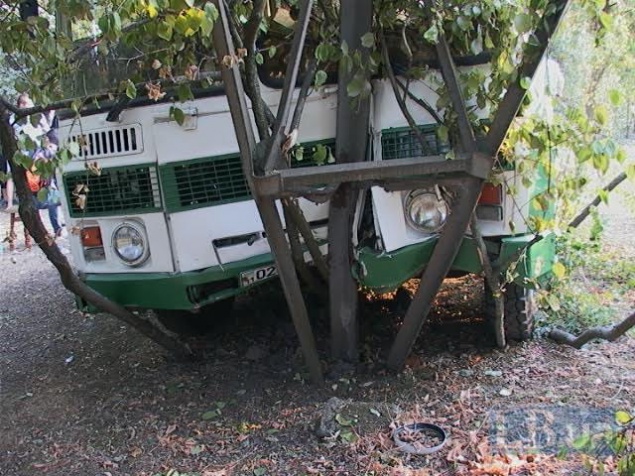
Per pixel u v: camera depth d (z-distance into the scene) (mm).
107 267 4270
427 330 4832
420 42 3865
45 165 3547
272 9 3832
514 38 3324
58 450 3814
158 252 4074
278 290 5570
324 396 4000
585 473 2975
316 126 4012
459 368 4195
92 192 4195
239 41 3396
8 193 9664
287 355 4672
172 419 4012
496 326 4234
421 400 3842
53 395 4602
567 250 5004
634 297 5164
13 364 5395
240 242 4090
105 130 4066
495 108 3562
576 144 3449
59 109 3904
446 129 3568
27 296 7367
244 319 5418
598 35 3475
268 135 3475
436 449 3322
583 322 4656
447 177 3334
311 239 3896
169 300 4098
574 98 4555
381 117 3926
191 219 3992
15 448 3902
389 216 3891
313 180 3254
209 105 3920
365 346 4465
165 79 3732
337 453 3396
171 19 2875
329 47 3520
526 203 3889
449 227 3488
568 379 3945
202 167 3971
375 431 3543
